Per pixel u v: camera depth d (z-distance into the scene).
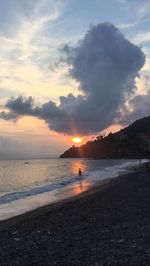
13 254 15.48
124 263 13.05
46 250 15.83
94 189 47.62
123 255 14.07
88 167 138.75
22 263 14.02
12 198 41.50
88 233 18.94
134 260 13.33
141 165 127.88
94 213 25.89
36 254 15.26
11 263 14.10
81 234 18.80
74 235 18.66
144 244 15.61
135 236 17.31
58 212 27.75
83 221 22.92
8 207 34.34
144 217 22.95
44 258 14.55
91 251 15.06
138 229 19.02
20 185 66.44
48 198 40.66
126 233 18.17
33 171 127.88
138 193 38.06
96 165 158.75
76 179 69.88
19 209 32.78
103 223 21.70
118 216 23.91
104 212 26.03
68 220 23.72
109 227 20.20
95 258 13.96
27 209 32.62
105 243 16.30
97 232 19.02
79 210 27.97
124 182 53.97
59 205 32.81
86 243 16.61
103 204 30.50
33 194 45.44
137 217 23.09
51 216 26.00
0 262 14.31
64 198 39.78
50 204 35.09
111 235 17.95
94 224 21.56
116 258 13.73
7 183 71.88
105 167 131.88
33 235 19.48
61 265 13.45
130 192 39.22
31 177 91.56
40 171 126.25
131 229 19.14
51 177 87.94
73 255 14.66
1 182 75.19
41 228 21.56
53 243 17.09
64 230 20.31
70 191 47.41
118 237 17.34
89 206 29.83
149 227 19.39
